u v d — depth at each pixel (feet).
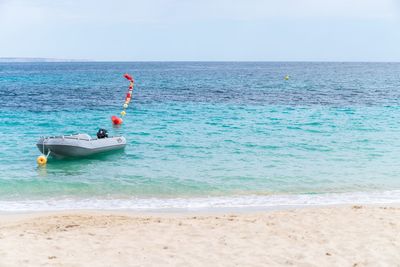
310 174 54.60
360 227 32.32
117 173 55.52
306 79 330.34
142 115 117.50
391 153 67.51
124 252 27.71
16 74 444.55
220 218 35.68
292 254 27.20
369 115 116.67
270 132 88.63
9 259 26.12
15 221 35.14
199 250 28.02
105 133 70.90
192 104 145.18
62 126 98.17
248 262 26.02
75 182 50.93
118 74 445.78
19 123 101.65
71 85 255.70
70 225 33.76
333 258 26.53
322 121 104.99
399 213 36.17
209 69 652.89
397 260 26.13
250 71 545.85
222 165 59.72
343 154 66.85
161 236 30.86
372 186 49.03
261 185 49.60
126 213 38.42
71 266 25.43
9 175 54.29
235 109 130.62
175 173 55.42
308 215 36.01
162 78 349.20
